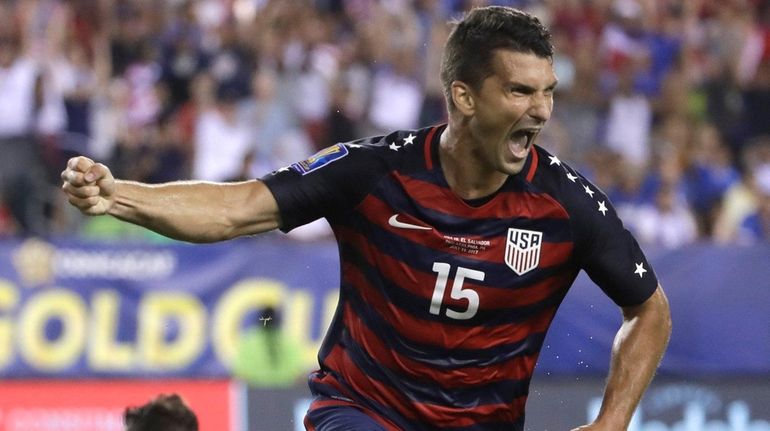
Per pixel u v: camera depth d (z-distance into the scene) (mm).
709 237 41406
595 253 14680
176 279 32938
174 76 42188
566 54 45156
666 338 14945
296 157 41594
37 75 39500
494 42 13812
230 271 33156
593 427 14367
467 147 14203
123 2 43500
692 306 34812
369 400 14859
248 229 14258
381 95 43594
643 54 46094
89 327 32500
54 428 32094
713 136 43500
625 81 45344
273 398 32906
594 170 41656
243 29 43531
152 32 43250
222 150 40562
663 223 40656
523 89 13797
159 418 15891
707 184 42156
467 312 14492
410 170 14484
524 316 14742
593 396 34125
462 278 14430
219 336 32969
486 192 14398
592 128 43812
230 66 42438
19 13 40812
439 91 44125
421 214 14422
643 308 15023
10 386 32000
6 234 36812
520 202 14469
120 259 32781
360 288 14836
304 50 43594
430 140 14625
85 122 39969
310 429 15086
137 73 42188
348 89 43312
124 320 32625
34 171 38438
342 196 14492
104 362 32469
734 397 34688
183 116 41281
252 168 40719
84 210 13000
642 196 41031
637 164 41375
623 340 14938
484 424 14992
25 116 39094
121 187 13352
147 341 32688
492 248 14445
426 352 14648
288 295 33312
